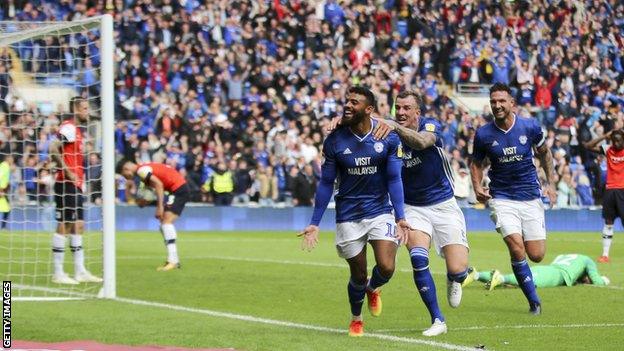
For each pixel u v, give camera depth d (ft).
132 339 37.83
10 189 99.40
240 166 121.08
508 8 153.99
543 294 53.01
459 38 149.59
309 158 124.57
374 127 37.60
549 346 37.11
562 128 136.56
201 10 137.28
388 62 143.02
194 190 119.44
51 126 97.04
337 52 141.69
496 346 36.94
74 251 60.08
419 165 41.70
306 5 143.43
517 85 146.82
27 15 132.98
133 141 117.91
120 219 114.32
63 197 59.06
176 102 125.39
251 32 137.49
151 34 132.67
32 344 36.60
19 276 62.75
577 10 158.81
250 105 128.26
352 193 37.93
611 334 39.96
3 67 101.50
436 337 38.86
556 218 125.29
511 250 45.88
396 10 150.00
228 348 35.91
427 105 137.28
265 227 119.14
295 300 51.06
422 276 39.81
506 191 46.44
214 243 94.02
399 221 37.65
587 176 135.03
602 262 77.00
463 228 42.45
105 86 51.34
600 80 151.43
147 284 58.03
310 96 133.90
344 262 72.38
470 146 133.18
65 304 48.73
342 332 40.06
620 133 76.54
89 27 55.93
